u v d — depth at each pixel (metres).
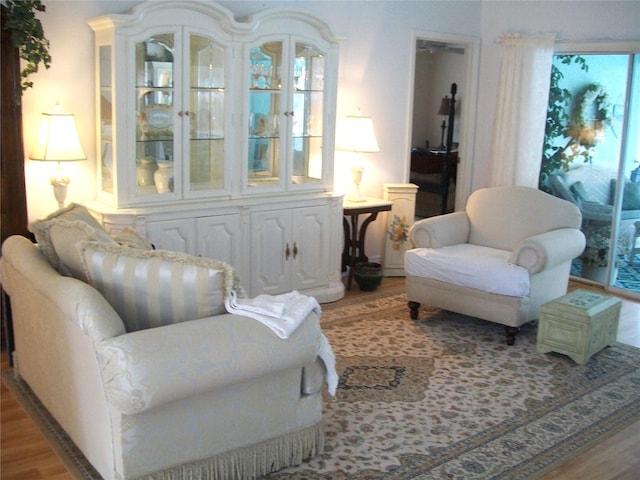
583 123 5.91
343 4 5.39
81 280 2.83
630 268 5.77
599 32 5.65
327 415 3.37
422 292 4.72
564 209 4.77
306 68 4.90
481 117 6.46
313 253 5.06
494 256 4.62
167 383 2.36
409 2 5.80
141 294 2.62
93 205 4.29
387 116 5.89
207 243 4.48
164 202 4.35
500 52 6.20
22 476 2.79
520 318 4.32
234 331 2.53
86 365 2.61
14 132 3.98
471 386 3.76
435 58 8.09
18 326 3.46
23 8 3.82
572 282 6.07
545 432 3.29
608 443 3.21
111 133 4.16
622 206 5.73
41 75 4.15
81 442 2.83
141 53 4.13
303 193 5.00
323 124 5.01
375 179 5.93
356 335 4.48
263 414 2.77
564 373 3.98
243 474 2.75
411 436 3.20
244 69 4.52
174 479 2.56
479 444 3.15
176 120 4.31
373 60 5.68
